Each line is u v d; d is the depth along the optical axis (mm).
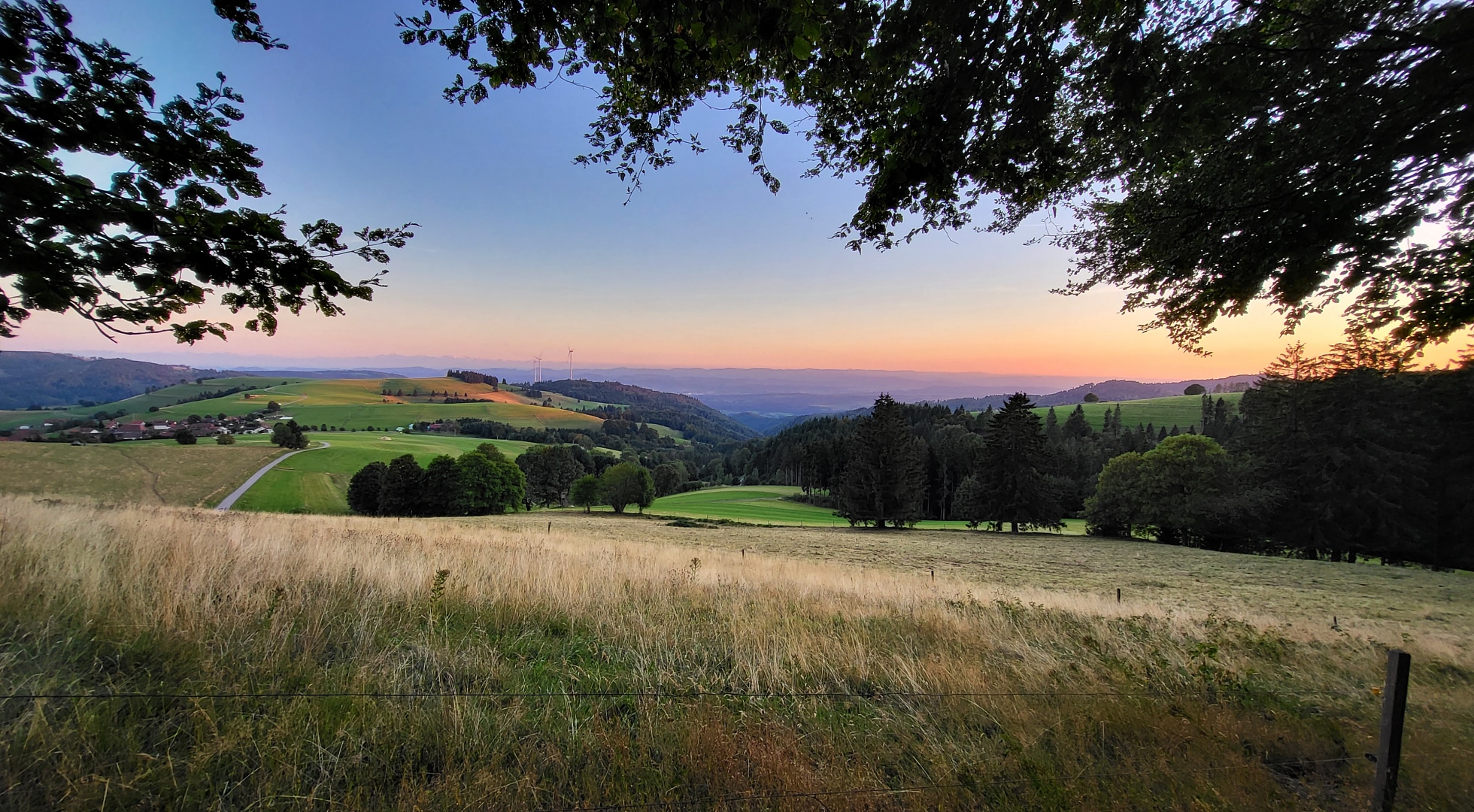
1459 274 3324
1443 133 2908
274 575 4766
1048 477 48000
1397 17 2818
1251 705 3723
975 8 2812
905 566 23000
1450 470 29344
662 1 2375
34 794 2037
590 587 6211
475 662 3578
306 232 2275
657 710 3086
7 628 3041
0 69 1817
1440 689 5113
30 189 1802
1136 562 28375
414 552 8008
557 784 2432
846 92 3381
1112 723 3244
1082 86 3283
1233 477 37312
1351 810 2629
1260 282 3770
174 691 2719
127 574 4090
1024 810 2393
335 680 3053
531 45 2734
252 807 2150
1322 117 3139
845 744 2928
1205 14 2980
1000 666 4531
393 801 2256
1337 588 20766
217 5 2041
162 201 2154
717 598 6688
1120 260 4418
